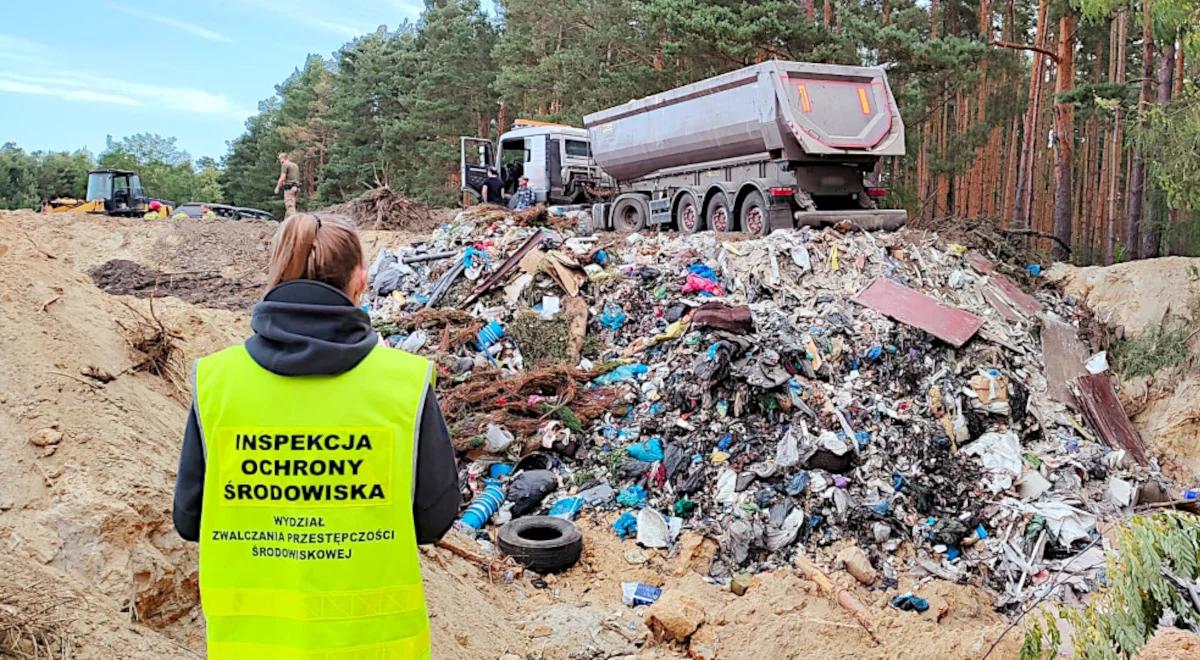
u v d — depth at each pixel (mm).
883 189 14477
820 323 10867
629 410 9875
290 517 2307
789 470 8617
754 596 7238
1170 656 2988
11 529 3836
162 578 4191
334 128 53250
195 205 27656
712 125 14375
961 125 30469
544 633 6410
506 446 9336
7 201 60125
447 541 7391
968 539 8367
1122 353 11609
